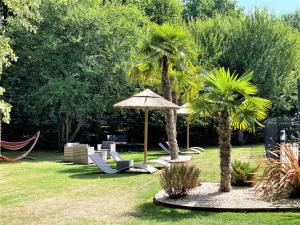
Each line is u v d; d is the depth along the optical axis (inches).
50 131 1157.1
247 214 311.4
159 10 1478.8
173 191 368.5
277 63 1198.3
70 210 348.5
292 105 1278.3
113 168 652.1
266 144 543.5
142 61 728.3
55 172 601.0
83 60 1002.7
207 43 1214.9
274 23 1237.1
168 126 706.8
